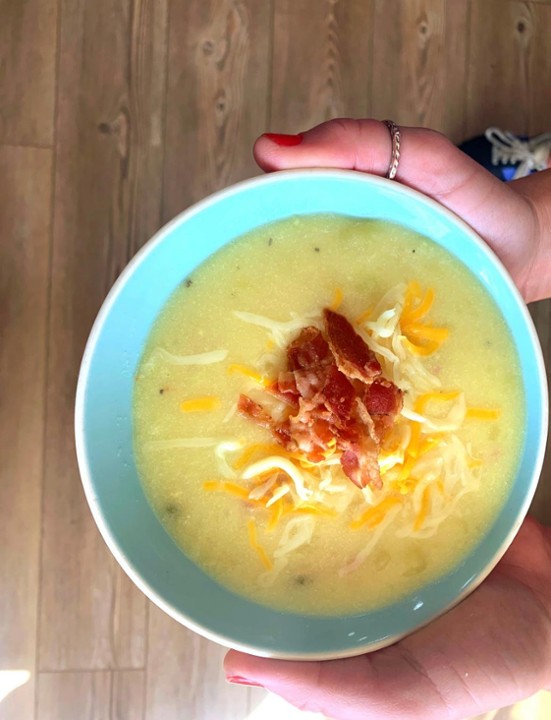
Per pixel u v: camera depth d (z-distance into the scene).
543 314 0.39
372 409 0.23
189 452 0.24
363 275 0.24
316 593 0.24
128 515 0.23
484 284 0.24
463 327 0.24
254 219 0.23
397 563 0.24
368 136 0.25
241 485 0.24
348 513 0.24
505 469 0.24
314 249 0.24
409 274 0.24
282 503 0.24
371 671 0.24
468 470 0.24
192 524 0.24
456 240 0.23
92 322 0.36
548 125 0.40
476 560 0.24
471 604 0.26
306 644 0.23
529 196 0.31
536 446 0.24
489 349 0.24
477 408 0.24
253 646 0.23
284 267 0.24
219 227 0.23
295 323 0.23
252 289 0.23
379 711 0.24
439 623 0.26
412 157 0.25
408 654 0.25
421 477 0.24
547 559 0.29
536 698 0.40
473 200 0.27
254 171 0.37
